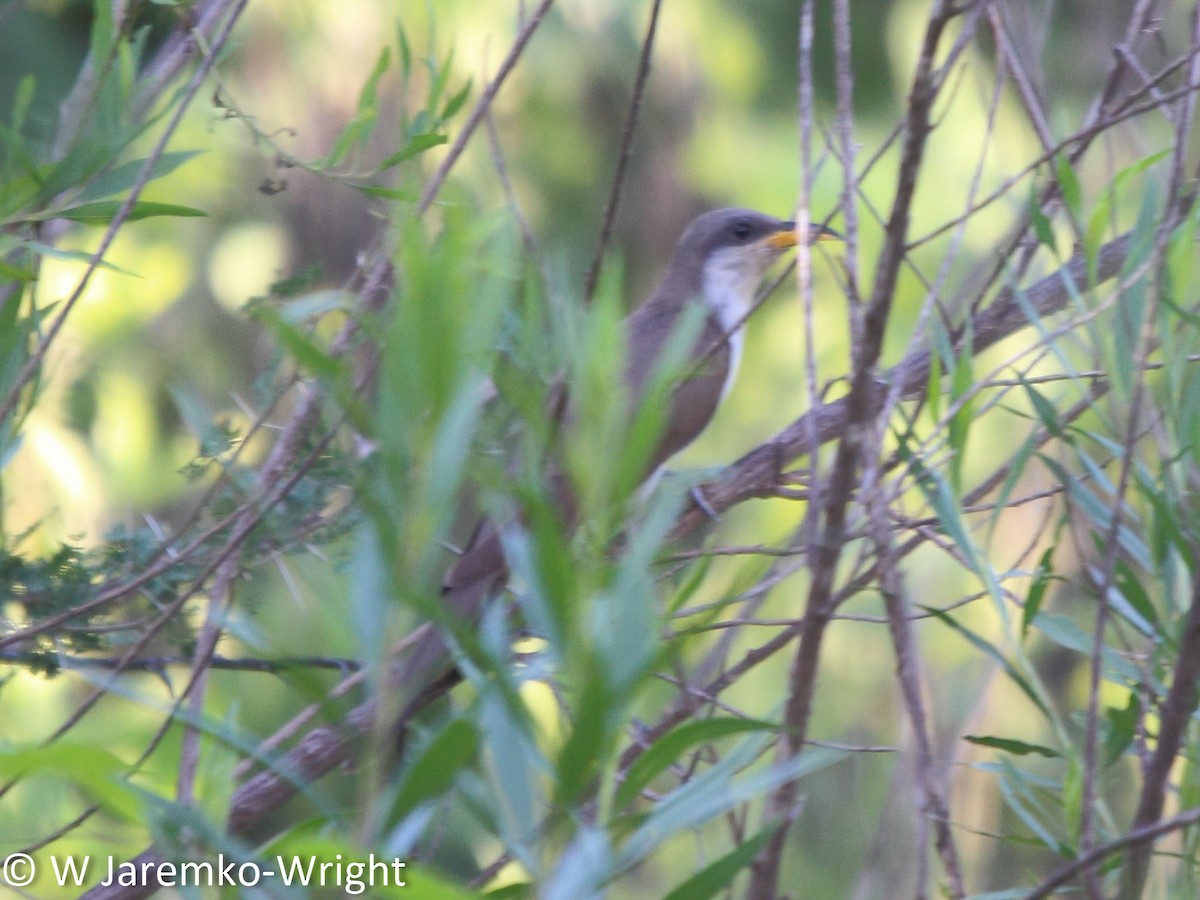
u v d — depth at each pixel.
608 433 4.29
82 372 12.20
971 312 6.13
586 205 16.39
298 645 10.23
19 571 6.60
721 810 4.30
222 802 4.93
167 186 13.23
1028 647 10.62
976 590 10.59
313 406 6.30
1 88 12.68
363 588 4.21
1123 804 8.21
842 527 4.98
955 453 5.71
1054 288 7.36
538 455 4.39
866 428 4.93
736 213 11.65
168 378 13.48
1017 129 13.30
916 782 5.34
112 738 4.50
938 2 4.58
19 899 5.86
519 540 4.34
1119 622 6.82
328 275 13.89
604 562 4.32
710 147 16.66
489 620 4.45
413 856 5.86
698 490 7.98
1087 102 10.96
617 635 4.12
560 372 4.69
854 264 5.24
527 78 15.91
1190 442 5.34
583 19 16.23
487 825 4.28
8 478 10.22
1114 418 6.22
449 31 14.30
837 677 10.89
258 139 6.52
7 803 6.36
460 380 4.08
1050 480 8.66
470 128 6.17
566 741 4.18
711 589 10.02
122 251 13.27
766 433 14.51
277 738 6.11
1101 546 5.70
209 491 6.46
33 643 6.60
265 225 14.08
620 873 4.21
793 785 5.03
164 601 6.79
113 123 6.25
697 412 10.30
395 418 4.07
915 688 5.17
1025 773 5.86
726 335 6.32
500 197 15.02
